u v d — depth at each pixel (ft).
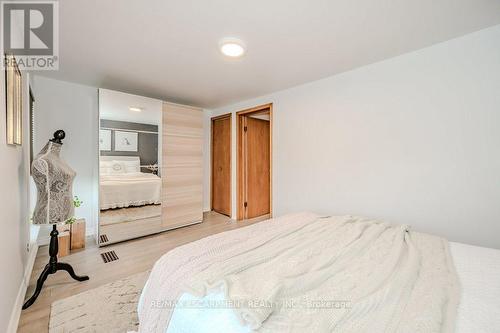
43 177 5.72
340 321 2.36
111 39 6.21
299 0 4.71
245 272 3.28
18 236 5.40
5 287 4.16
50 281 6.53
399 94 7.18
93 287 6.23
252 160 14.01
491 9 4.98
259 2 4.77
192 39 6.24
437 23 5.52
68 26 5.58
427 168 6.70
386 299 2.69
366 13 5.14
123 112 10.14
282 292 2.70
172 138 11.65
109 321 4.92
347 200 8.48
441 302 2.65
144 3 4.79
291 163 10.36
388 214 7.47
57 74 8.75
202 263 3.51
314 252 3.98
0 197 3.91
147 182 10.79
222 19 5.35
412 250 4.09
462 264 3.78
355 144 8.23
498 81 5.61
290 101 10.34
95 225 10.12
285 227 5.41
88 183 10.32
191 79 9.22
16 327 4.62
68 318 4.98
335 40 6.30
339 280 3.15
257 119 14.30
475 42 5.90
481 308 2.65
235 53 6.80
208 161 15.26
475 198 5.96
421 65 6.76
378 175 7.67
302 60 7.51
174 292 3.01
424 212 6.76
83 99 10.05
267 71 8.43
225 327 2.35
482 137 5.84
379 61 7.57
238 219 13.35
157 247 9.27
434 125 6.56
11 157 4.76
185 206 12.21
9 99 4.46
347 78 8.41
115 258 8.16
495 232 5.70
